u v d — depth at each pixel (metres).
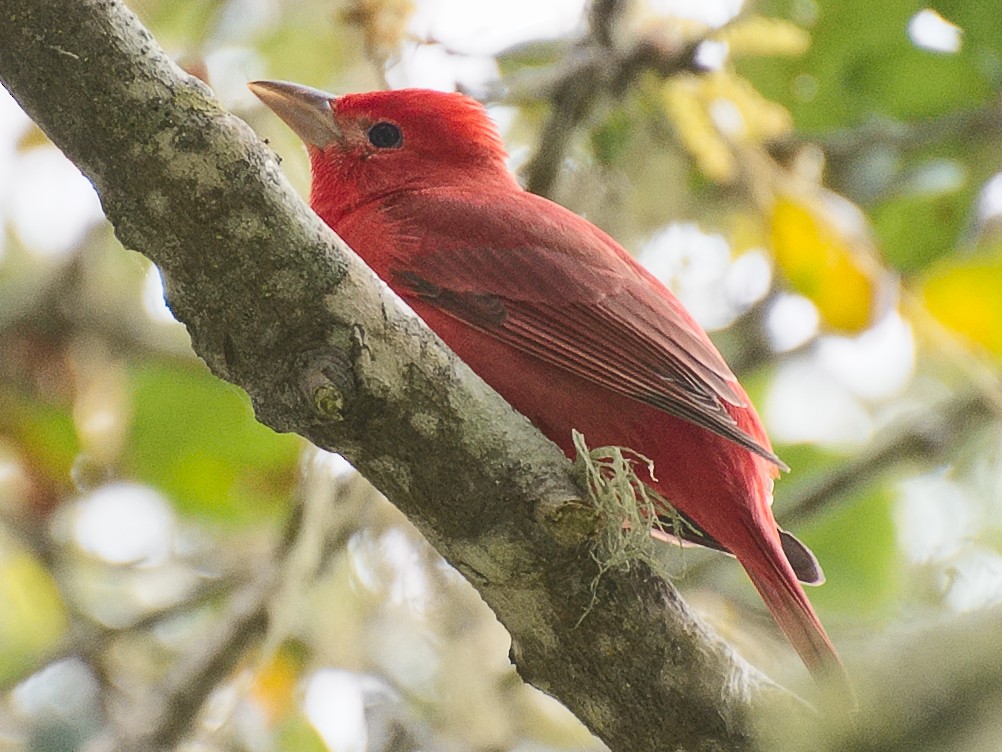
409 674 11.75
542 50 12.01
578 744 11.12
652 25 11.41
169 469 12.64
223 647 10.15
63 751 11.21
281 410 6.56
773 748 6.04
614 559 6.75
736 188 11.86
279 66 12.15
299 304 6.43
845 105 12.29
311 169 10.70
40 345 12.48
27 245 13.20
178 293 6.46
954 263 11.40
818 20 11.83
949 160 12.39
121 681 11.58
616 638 6.91
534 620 6.96
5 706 11.32
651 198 12.33
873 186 12.46
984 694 4.00
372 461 6.71
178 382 12.57
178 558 12.72
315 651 11.23
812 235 11.37
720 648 6.98
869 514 11.69
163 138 6.25
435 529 6.82
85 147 6.30
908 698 4.11
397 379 6.56
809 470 12.11
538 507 6.68
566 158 11.62
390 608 11.30
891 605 11.59
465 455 6.68
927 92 12.26
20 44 6.12
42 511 12.48
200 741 10.59
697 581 11.19
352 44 11.96
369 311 6.52
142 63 6.23
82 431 12.55
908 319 11.73
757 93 12.06
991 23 11.79
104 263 12.85
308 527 10.17
